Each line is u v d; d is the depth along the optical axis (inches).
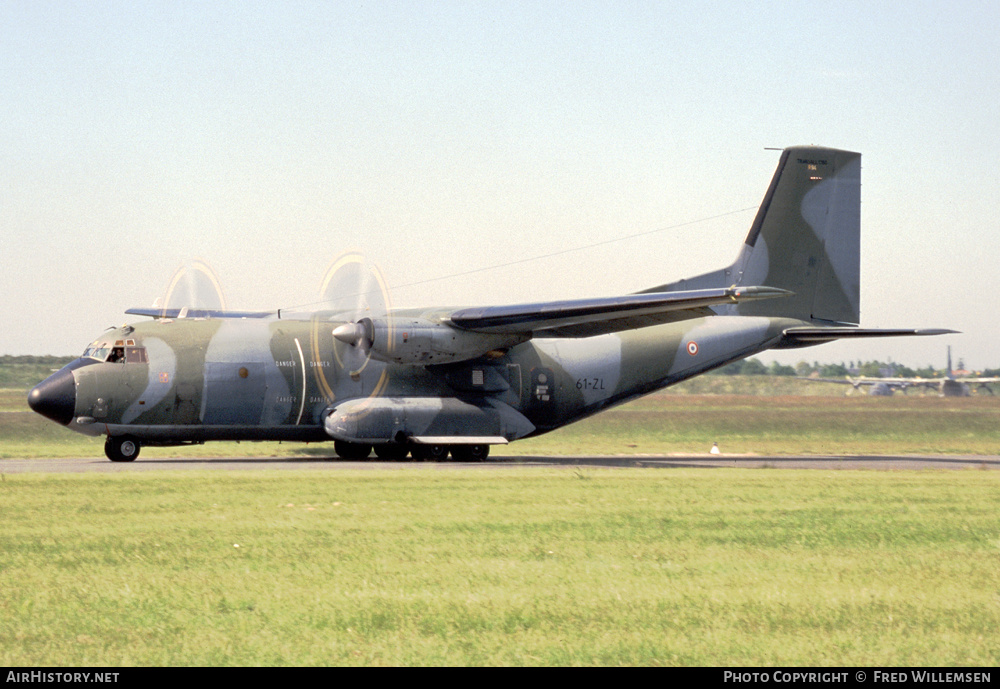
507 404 2402.8
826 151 2603.3
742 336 2559.1
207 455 2536.9
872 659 656.4
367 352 2202.3
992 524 1183.6
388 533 1084.5
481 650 669.3
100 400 2103.8
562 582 852.0
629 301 2087.8
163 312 2480.3
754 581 861.8
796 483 1683.1
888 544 1041.5
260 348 2224.4
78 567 895.7
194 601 778.2
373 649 669.3
